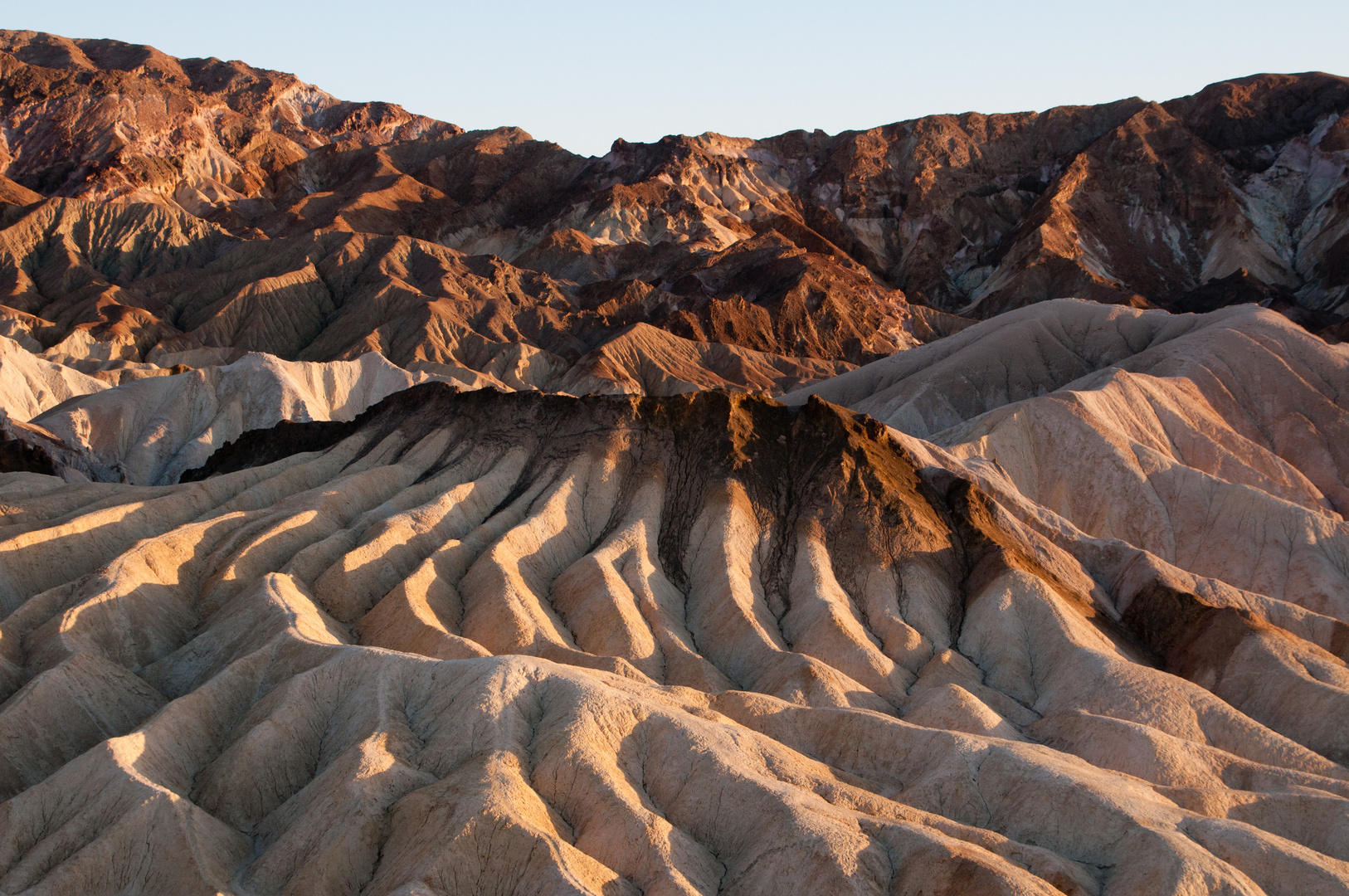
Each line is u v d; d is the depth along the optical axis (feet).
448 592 210.18
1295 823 146.61
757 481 249.34
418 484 251.39
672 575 228.84
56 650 172.86
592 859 124.67
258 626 183.11
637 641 198.70
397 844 127.13
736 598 212.84
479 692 149.18
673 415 263.29
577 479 249.34
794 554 233.14
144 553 203.41
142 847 124.47
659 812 138.31
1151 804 141.90
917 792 147.54
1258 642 208.33
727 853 132.67
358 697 153.48
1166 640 225.35
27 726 151.84
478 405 281.54
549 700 151.84
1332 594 259.60
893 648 207.41
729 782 138.51
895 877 124.77
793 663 190.19
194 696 154.81
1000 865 121.90
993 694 194.49
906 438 277.64
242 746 143.02
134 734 141.38
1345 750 181.68
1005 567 226.99
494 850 123.13
